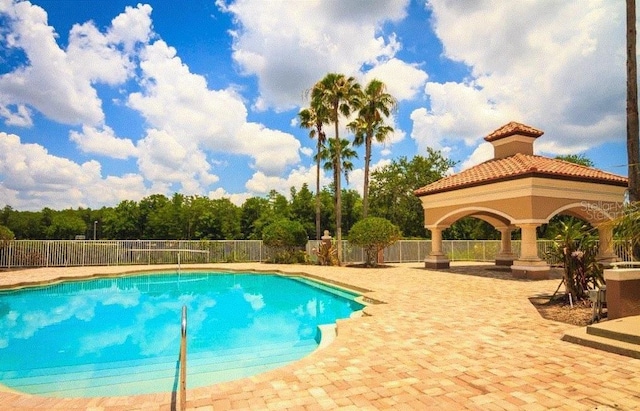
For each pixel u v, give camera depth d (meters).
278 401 3.90
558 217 32.06
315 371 4.81
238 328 9.29
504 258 22.36
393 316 8.29
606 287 7.35
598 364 5.05
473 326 7.33
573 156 38.91
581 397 3.99
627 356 5.39
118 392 5.18
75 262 20.89
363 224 22.22
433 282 14.42
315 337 8.33
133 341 8.02
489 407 3.75
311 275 17.55
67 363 6.51
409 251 26.41
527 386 4.29
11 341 8.04
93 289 15.31
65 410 3.78
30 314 10.84
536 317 8.16
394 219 42.38
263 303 12.85
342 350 5.74
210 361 6.56
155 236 52.75
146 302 12.83
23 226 62.22
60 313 10.99
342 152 35.84
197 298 13.73
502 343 6.12
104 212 73.19
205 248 24.03
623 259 16.56
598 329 6.06
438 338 6.45
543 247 23.55
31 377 5.77
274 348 7.43
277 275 19.47
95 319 10.25
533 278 15.27
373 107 26.92
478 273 17.94
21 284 14.58
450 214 19.72
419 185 41.84
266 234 24.52
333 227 47.72
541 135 19.86
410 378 4.55
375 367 4.95
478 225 40.16
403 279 15.45
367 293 11.82
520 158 17.97
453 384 4.36
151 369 6.15
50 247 20.39
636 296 7.23
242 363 6.43
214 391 4.19
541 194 15.43
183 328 3.48
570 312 8.51
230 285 16.75
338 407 3.75
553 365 5.02
